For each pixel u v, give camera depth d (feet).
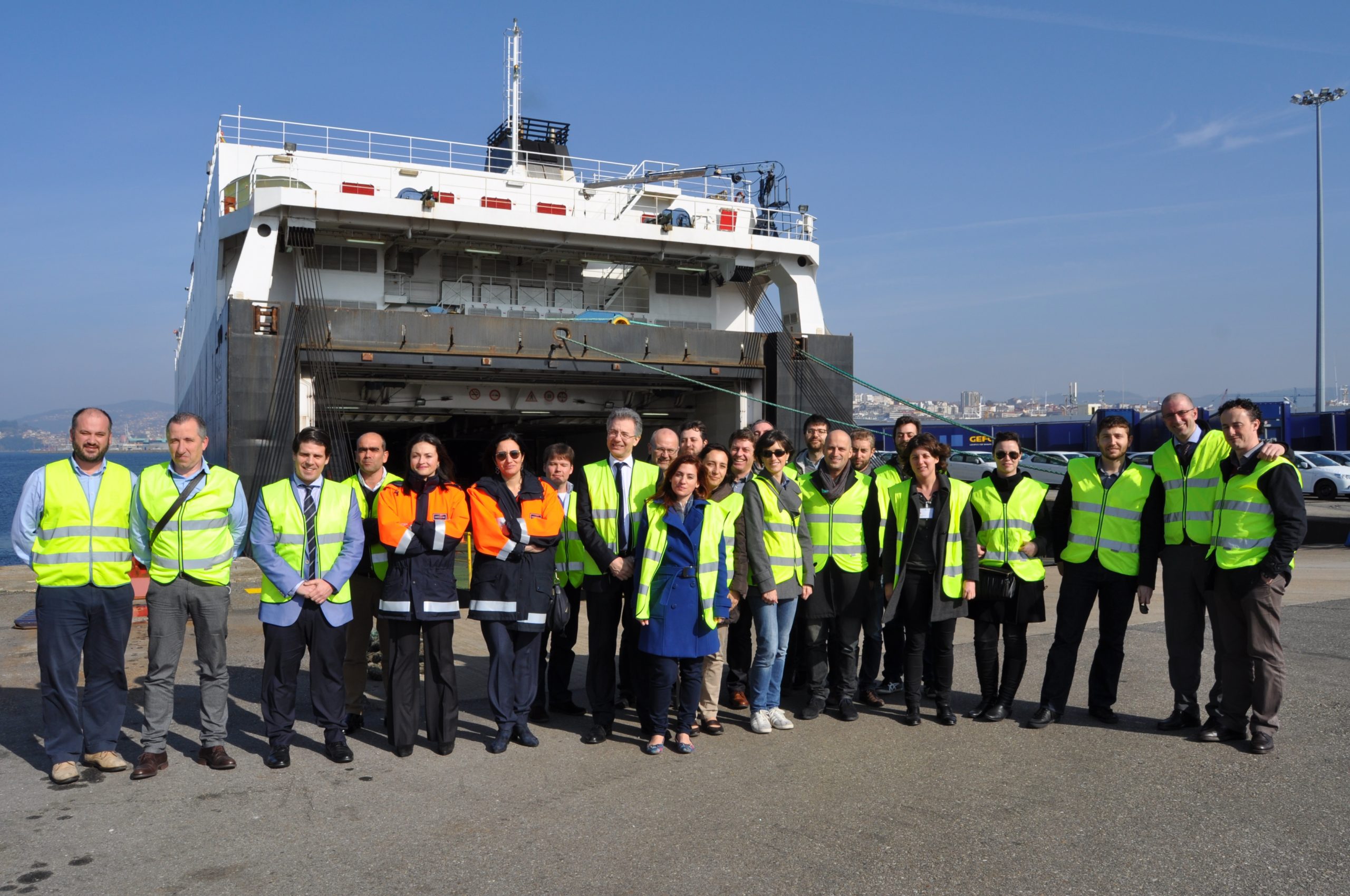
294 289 49.80
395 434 88.69
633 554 17.95
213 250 55.42
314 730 18.42
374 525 17.97
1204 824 13.42
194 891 11.41
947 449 19.06
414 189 53.42
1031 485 19.06
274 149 54.08
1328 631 27.53
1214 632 17.72
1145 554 18.42
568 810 14.12
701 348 51.70
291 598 16.12
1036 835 13.07
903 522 18.98
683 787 15.14
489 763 16.42
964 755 16.75
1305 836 12.96
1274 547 16.37
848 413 54.44
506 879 11.73
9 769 16.01
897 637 21.59
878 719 19.34
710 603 16.93
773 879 11.72
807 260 55.67
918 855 12.42
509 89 70.79
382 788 15.08
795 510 18.65
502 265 56.03
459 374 48.65
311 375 43.96
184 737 17.90
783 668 18.83
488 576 17.26
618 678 22.58
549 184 57.06
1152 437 120.37
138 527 15.85
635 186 59.21
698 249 53.67
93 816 13.83
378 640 23.38
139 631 28.25
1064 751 16.98
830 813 13.93
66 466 15.70
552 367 47.85
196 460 16.01
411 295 53.67
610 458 18.86
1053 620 30.89
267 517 16.21
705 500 17.24
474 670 23.35
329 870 11.99
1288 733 17.90
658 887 11.50
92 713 15.81
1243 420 16.88
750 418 54.90
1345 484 87.40
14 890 11.39
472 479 85.51
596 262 56.70
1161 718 19.21
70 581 15.38
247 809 14.17
